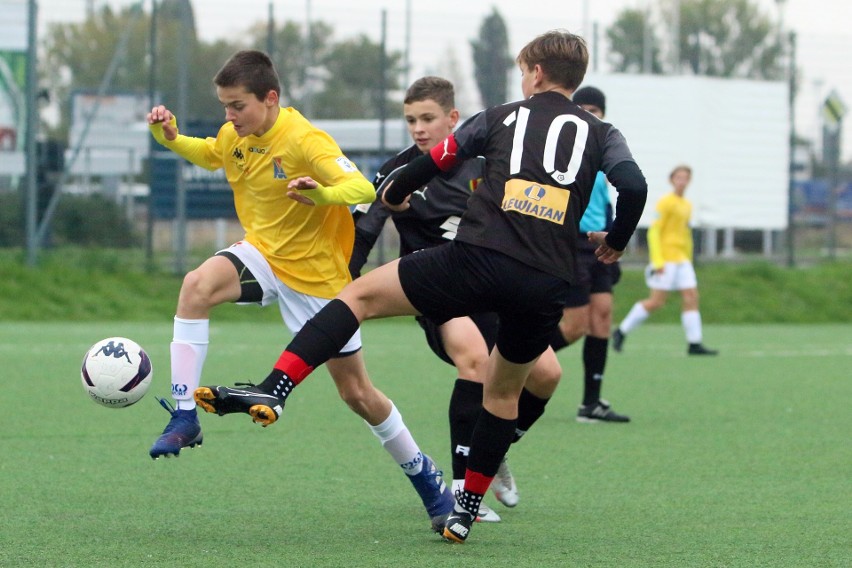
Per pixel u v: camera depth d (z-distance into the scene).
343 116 42.88
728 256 40.94
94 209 34.94
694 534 8.31
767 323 34.94
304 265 8.55
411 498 9.60
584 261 13.84
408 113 9.64
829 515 9.04
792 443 12.87
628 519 8.88
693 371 20.73
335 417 14.43
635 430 13.80
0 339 24.38
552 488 10.22
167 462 11.16
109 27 42.03
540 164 7.44
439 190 9.62
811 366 21.70
